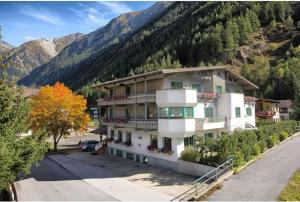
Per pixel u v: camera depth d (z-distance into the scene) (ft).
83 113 176.96
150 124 116.26
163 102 108.78
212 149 97.81
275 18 629.10
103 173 113.60
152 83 124.47
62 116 172.86
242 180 78.33
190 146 113.80
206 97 124.26
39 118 165.17
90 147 174.29
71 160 145.89
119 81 137.08
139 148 130.82
